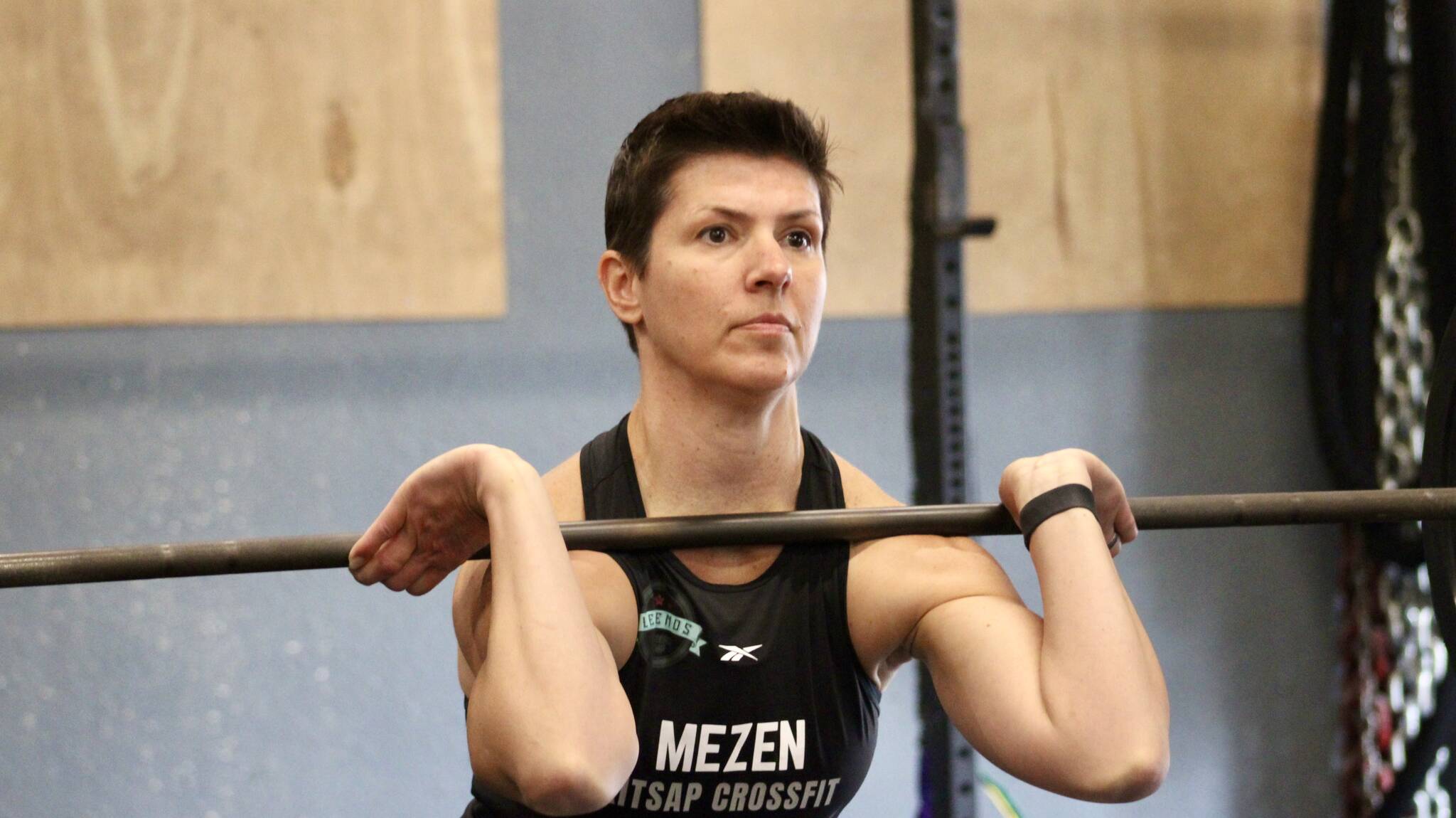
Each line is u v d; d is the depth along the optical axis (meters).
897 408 5.02
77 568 2.27
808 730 2.28
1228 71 5.41
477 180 4.81
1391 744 5.31
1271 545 5.44
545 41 4.86
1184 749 5.32
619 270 2.38
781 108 2.27
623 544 2.22
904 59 5.06
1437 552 2.65
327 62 4.74
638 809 2.27
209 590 4.61
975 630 2.17
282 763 4.62
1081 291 5.25
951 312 3.93
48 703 4.49
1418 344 5.28
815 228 2.27
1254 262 5.41
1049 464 2.26
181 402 4.62
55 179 4.57
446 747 4.72
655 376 2.37
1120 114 5.31
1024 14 5.24
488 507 2.14
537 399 4.83
